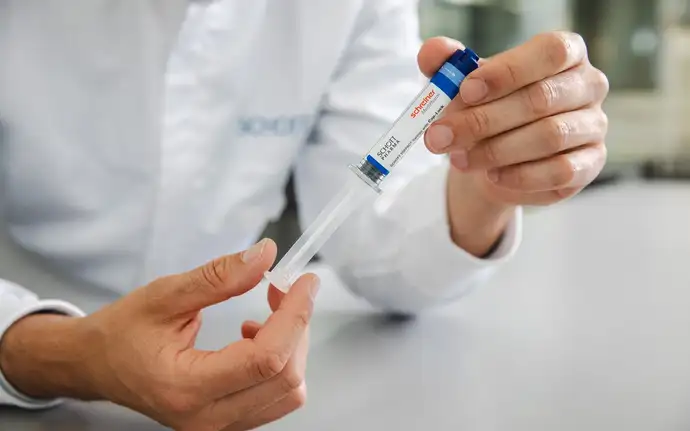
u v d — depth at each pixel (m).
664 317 0.93
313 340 0.85
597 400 0.66
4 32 0.91
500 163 0.66
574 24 2.27
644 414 0.63
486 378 0.72
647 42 2.33
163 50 0.93
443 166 0.91
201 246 1.03
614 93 2.33
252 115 1.02
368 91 1.04
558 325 0.90
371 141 1.01
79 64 0.92
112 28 0.92
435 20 1.88
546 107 0.64
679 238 1.51
